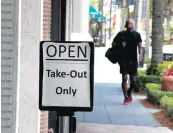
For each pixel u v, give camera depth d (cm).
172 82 1758
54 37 1222
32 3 877
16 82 767
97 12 7000
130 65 1698
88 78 566
